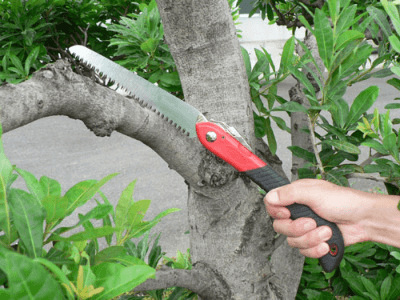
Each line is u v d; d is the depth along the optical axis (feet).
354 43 4.08
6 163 1.90
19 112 2.59
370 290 6.20
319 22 3.96
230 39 3.80
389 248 6.51
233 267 4.31
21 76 5.74
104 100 3.23
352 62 4.14
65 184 19.20
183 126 3.91
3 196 1.93
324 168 5.12
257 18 46.85
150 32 5.89
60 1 6.95
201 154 3.97
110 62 4.45
